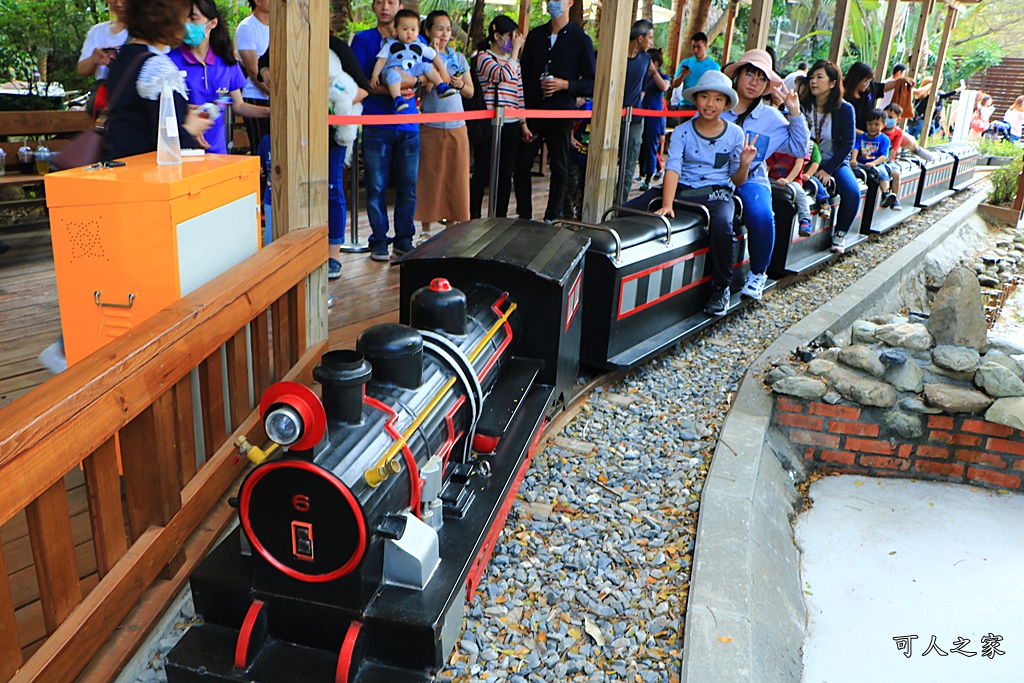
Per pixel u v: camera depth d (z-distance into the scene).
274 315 3.61
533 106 7.02
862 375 4.73
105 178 2.76
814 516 4.34
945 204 13.80
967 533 4.25
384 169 6.08
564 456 4.04
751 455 4.08
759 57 6.04
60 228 2.83
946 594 3.77
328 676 2.18
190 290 2.96
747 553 3.23
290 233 3.80
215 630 2.32
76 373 2.20
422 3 13.80
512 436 3.14
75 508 3.01
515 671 2.61
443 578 2.34
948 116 24.45
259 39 5.29
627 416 4.57
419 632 2.15
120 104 3.33
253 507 2.15
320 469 2.04
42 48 7.64
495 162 6.09
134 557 2.48
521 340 3.54
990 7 37.38
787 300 7.24
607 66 5.36
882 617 3.59
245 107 4.56
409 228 6.36
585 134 8.24
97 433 2.20
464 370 2.76
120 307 2.90
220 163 3.21
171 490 2.68
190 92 4.12
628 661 2.70
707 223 5.55
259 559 2.20
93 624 2.26
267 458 2.12
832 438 4.72
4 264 5.58
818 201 7.74
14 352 4.09
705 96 5.57
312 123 3.78
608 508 3.63
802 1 24.48
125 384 2.32
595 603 2.97
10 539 2.78
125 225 2.79
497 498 2.74
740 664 2.60
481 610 2.88
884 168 10.03
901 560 4.00
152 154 3.42
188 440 2.86
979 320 4.64
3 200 6.64
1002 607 3.70
